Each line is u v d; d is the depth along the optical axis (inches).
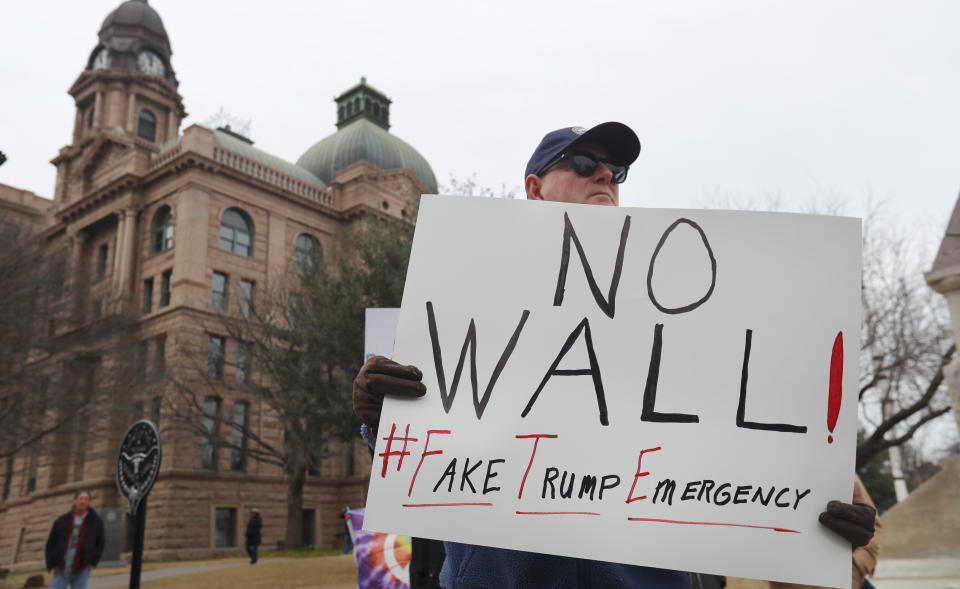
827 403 49.2
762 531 46.6
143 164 1339.8
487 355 52.9
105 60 1774.1
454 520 48.6
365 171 1438.2
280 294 970.1
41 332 755.4
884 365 646.5
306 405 728.3
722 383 50.6
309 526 1251.8
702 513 47.4
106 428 849.5
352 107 2031.3
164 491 1063.0
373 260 727.1
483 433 50.6
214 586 454.3
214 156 1262.3
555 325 53.2
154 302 1208.2
